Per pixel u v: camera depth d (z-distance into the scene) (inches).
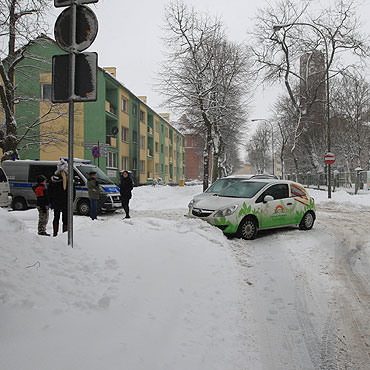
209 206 344.8
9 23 477.7
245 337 144.1
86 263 173.9
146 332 129.2
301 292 196.2
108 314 135.2
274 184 372.8
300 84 1280.8
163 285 178.2
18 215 479.2
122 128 1232.8
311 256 271.9
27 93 864.3
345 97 1416.1
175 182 2333.9
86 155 983.6
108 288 155.3
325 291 198.4
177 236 277.7
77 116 893.8
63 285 143.9
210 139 985.5
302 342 141.3
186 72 941.8
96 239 233.8
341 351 135.0
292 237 344.8
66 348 106.2
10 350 99.9
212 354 126.8
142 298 156.9
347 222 473.1
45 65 859.4
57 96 183.9
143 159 1514.5
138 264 196.5
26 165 565.3
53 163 558.3
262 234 365.7
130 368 104.3
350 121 1430.9
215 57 959.6
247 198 348.2
